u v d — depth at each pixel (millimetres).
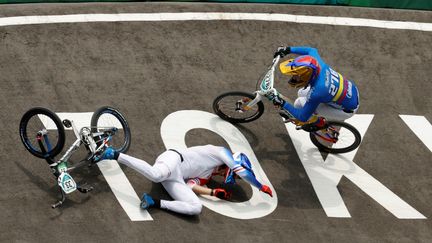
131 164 30688
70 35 41375
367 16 46875
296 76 31875
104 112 33281
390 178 36031
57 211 30734
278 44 43469
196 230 31078
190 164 32312
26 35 40781
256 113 37062
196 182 32625
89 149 30953
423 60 44312
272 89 32625
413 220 33812
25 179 32094
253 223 32125
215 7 45344
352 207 34000
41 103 36656
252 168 35156
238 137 36844
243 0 46219
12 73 38219
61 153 33656
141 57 40812
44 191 31641
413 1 48250
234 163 32031
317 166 36062
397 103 40844
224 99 36406
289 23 45094
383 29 46000
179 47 41969
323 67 32438
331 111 33719
